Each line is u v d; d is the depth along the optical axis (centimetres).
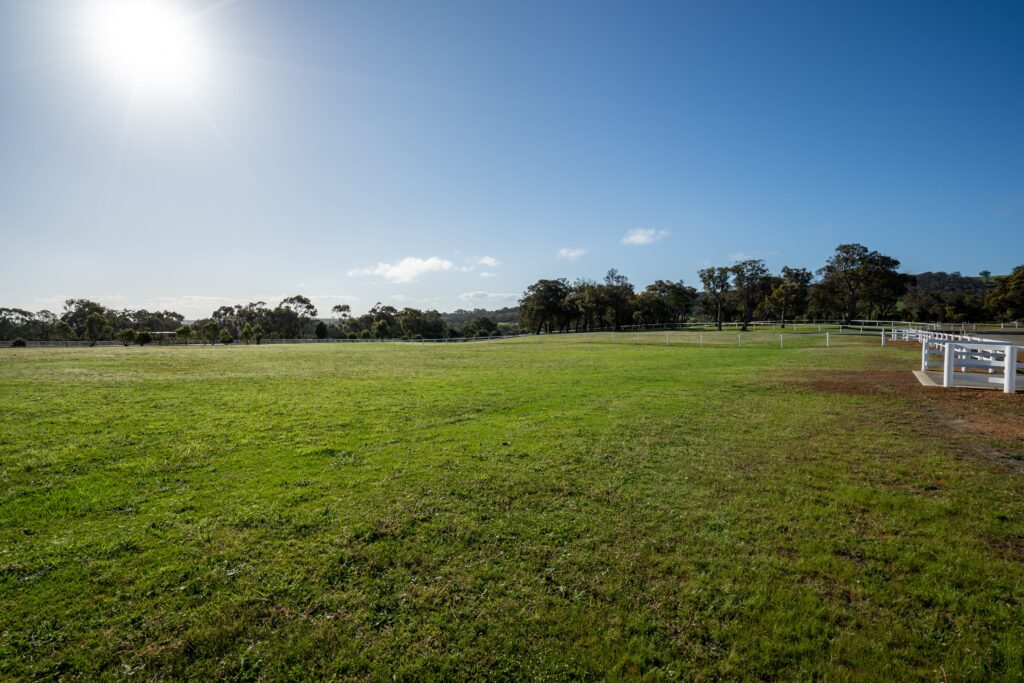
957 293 10662
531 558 528
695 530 586
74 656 385
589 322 12162
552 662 383
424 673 371
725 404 1365
